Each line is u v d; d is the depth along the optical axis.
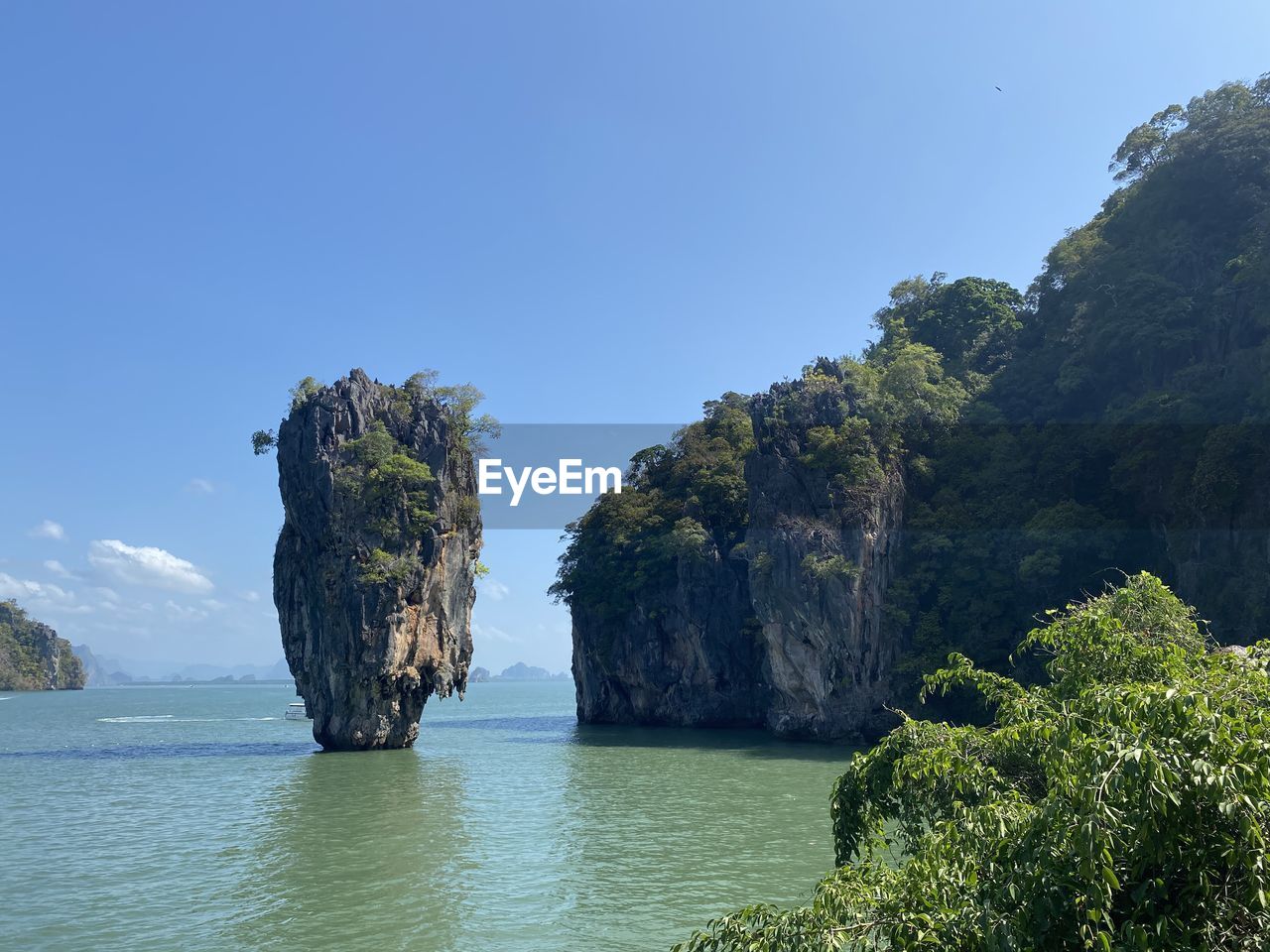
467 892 25.72
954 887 9.06
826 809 39.28
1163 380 79.25
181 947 21.12
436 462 74.56
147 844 32.91
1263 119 81.25
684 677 95.75
